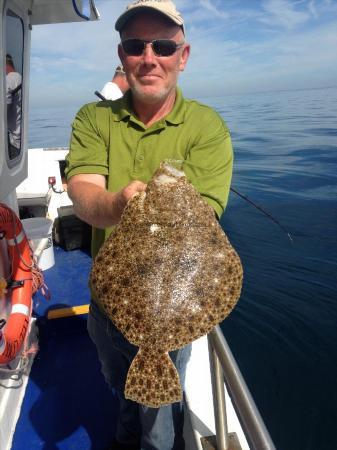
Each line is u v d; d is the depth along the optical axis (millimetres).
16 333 2871
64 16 3760
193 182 1874
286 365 5215
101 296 1583
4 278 2990
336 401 4617
